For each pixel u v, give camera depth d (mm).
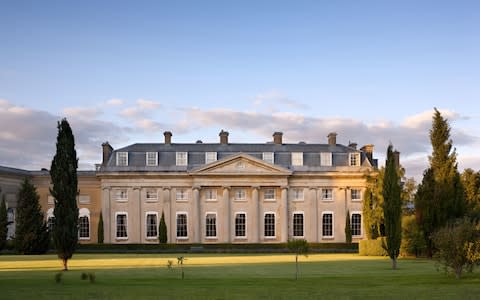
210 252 73500
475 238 33469
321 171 84875
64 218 43562
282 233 83625
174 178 83562
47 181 83375
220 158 85188
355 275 36906
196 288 28641
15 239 68938
